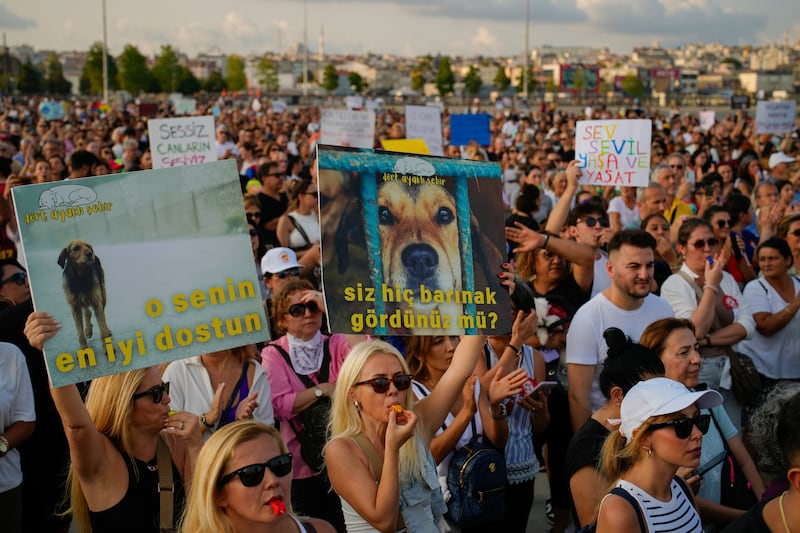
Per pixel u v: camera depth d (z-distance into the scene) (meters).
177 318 3.38
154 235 3.37
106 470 3.45
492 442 4.45
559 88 174.88
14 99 67.56
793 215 7.43
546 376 5.54
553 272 6.18
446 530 3.79
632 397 3.29
